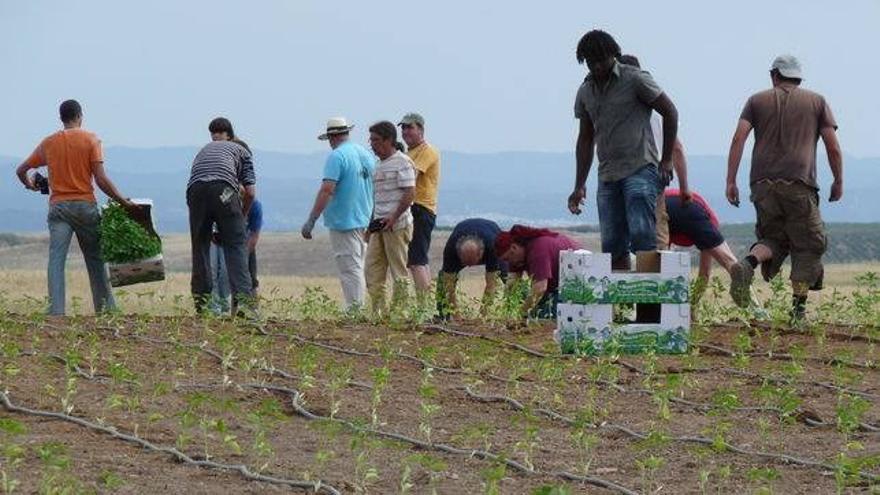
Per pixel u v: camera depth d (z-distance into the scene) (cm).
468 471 2188
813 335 3584
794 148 3631
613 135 3500
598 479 2122
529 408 2511
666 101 3466
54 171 4109
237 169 4141
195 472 2108
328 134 4209
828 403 2789
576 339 3250
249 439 2341
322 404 2630
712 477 2169
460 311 4053
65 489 1847
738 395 2845
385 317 3756
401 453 2286
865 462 2061
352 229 4175
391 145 4128
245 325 3575
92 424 2362
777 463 2272
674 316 3306
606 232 3575
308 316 3825
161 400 2611
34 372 2809
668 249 3853
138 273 4175
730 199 3750
